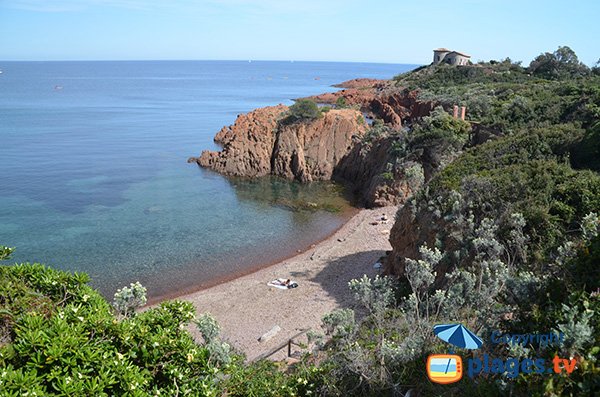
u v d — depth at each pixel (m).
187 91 190.00
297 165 57.78
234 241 36.75
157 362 7.66
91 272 30.20
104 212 42.56
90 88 194.88
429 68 110.50
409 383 9.03
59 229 37.81
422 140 46.94
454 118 48.28
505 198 20.20
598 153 24.00
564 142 25.56
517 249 16.53
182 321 9.02
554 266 9.65
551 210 18.38
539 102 46.91
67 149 69.69
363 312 22.61
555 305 7.75
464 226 20.00
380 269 28.89
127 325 7.63
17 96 150.50
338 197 50.66
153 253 33.72
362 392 9.56
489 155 26.08
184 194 49.53
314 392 10.10
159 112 118.38
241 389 10.59
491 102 54.75
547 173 20.81
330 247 34.69
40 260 31.62
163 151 70.56
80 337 6.67
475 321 10.61
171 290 28.12
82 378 6.18
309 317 23.33
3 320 7.20
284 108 69.69
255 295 26.62
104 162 62.19
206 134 86.62
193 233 38.16
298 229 40.00
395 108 95.56
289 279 28.67
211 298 26.52
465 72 95.44
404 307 14.41
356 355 10.05
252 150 58.72
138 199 46.97
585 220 11.49
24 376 5.85
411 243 24.09
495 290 11.17
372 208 46.06
